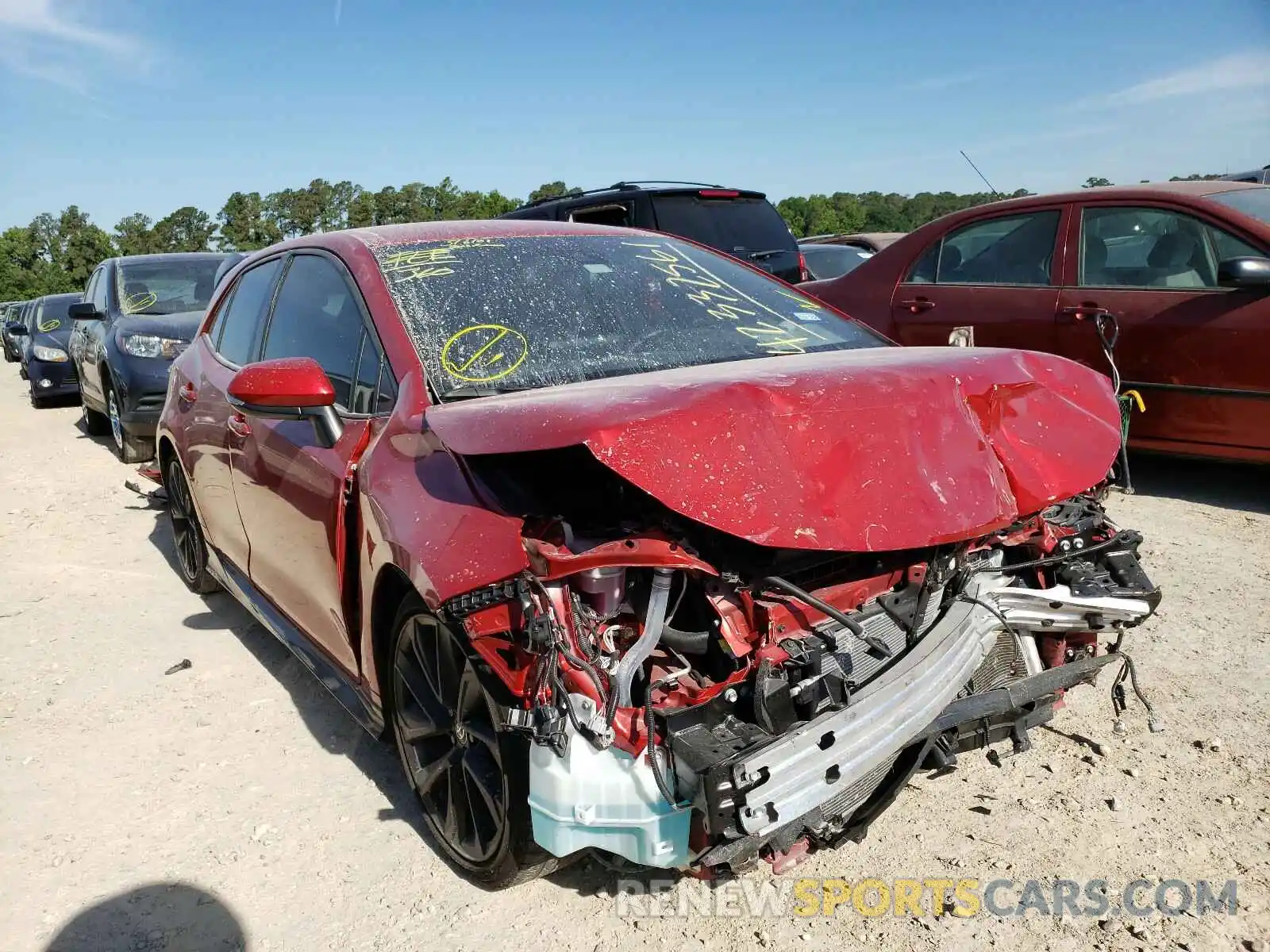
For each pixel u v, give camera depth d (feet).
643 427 6.64
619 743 6.67
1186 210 17.98
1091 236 19.16
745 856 6.65
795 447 6.97
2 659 13.71
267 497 11.11
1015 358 8.73
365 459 8.98
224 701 12.26
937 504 7.17
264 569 12.02
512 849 7.62
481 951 7.68
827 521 6.75
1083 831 8.84
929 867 8.44
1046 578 8.76
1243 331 16.89
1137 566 9.00
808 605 7.04
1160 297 17.93
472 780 8.09
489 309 9.93
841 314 12.00
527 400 7.69
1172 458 19.71
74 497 23.72
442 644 8.25
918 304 21.47
